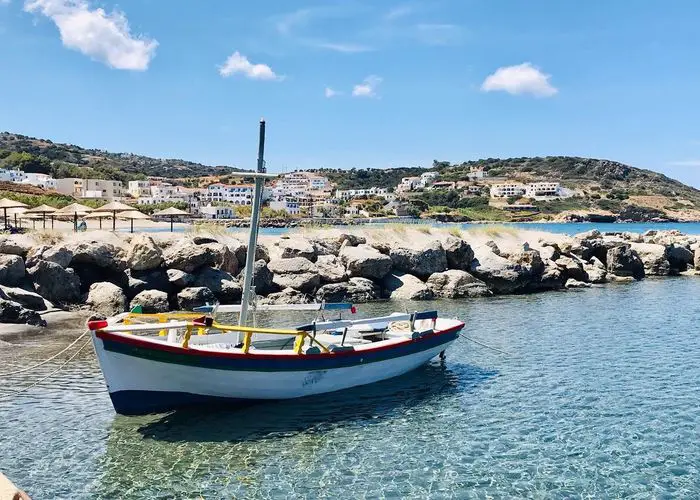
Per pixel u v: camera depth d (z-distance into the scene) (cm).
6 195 8631
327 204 18962
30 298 2730
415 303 3378
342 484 1147
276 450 1303
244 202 19112
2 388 1689
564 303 3369
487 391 1714
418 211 18788
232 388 1491
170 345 1382
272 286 3416
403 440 1360
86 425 1429
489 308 3192
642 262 4966
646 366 1967
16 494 766
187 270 3200
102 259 3112
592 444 1331
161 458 1257
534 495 1102
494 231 4906
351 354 1662
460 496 1098
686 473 1191
